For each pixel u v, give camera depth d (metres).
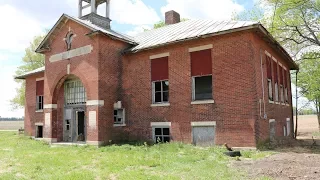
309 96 29.72
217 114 14.82
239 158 11.38
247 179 7.50
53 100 20.64
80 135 20.22
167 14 25.38
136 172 8.58
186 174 8.33
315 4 22.62
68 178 7.86
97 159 11.73
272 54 18.36
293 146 15.67
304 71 29.20
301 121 65.00
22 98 42.19
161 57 17.48
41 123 25.20
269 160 10.63
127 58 19.11
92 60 17.97
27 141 21.41
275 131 17.23
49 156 12.73
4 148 16.75
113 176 8.34
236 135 14.06
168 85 16.98
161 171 8.88
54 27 20.12
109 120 17.81
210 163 9.94
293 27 23.94
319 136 26.09
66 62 19.73
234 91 14.38
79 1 21.88
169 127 16.62
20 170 9.51
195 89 16.41
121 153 13.26
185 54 16.36
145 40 19.94
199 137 15.41
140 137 17.88
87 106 17.88
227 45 14.84
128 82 18.83
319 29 23.89
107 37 18.27
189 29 18.19
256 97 13.83
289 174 7.99
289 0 22.02
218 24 16.78
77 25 19.19
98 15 21.17
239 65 14.32
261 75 15.17
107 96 17.95
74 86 20.83
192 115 15.73
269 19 24.83
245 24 14.29
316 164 9.59
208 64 15.45
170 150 13.52
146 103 17.81
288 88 23.70
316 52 26.30
